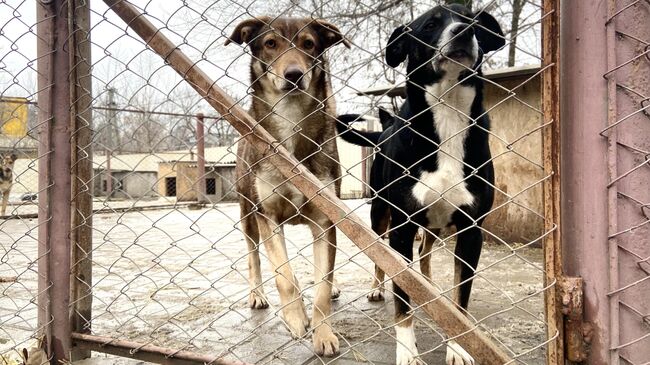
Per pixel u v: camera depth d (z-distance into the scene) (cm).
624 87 129
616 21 129
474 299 304
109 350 201
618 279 131
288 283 250
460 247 236
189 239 636
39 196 207
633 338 133
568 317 132
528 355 208
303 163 271
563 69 133
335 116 285
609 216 130
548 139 129
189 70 182
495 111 516
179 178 1291
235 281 378
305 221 279
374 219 320
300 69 253
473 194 234
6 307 299
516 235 510
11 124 336
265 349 225
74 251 208
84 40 204
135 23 184
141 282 377
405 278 157
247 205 310
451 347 206
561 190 135
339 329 257
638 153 131
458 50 220
